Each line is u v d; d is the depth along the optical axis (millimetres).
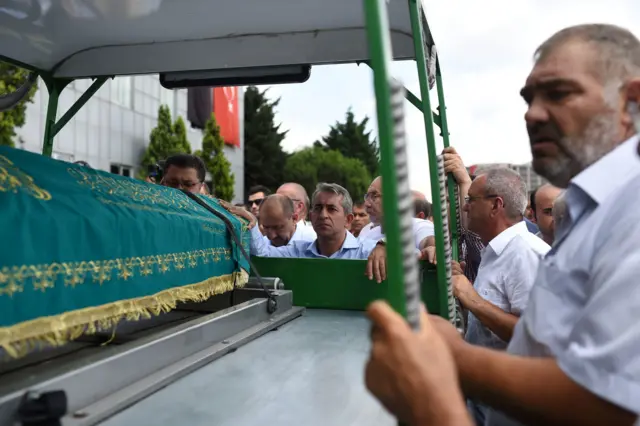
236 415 1264
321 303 2691
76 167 1751
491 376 944
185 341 1618
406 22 2148
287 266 2725
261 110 37750
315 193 3695
